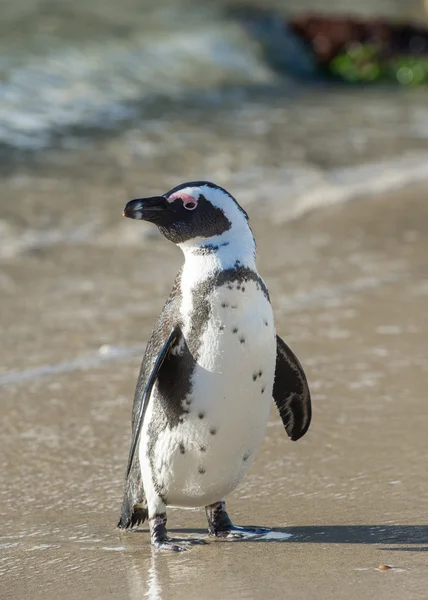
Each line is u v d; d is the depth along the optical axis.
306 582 15.41
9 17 90.38
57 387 26.64
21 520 18.92
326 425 23.38
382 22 105.88
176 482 17.33
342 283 36.81
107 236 44.56
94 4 101.06
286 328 31.30
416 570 15.79
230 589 15.28
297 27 101.44
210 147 61.59
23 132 61.88
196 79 82.12
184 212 16.70
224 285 16.56
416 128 70.06
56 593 15.56
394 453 21.66
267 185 53.53
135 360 28.95
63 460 21.95
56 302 35.28
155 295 36.34
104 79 75.75
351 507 18.95
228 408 16.67
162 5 104.38
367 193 50.59
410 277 37.59
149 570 16.31
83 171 55.25
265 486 20.22
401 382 26.23
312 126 69.44
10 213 47.22
